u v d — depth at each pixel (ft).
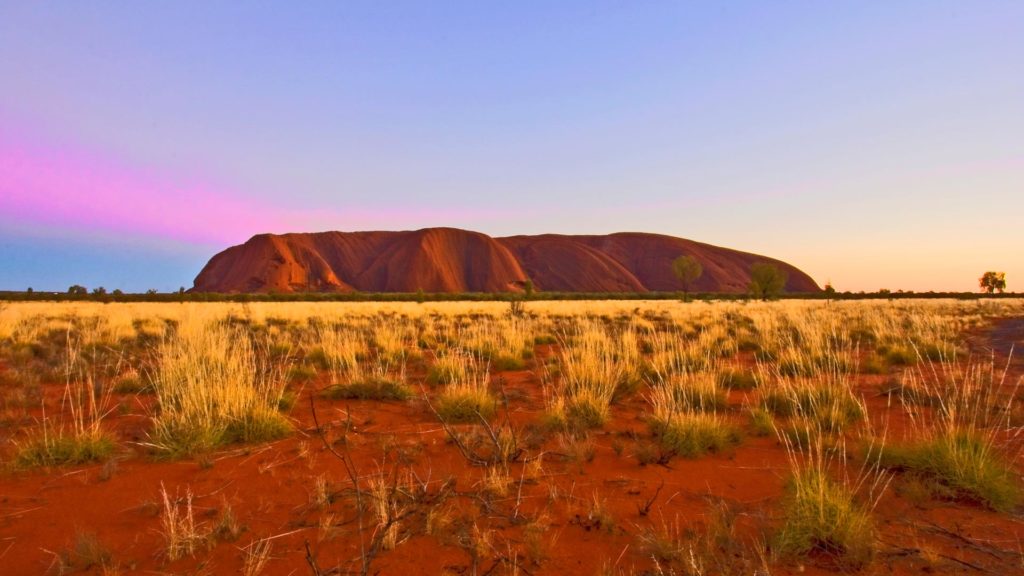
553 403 20.61
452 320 72.69
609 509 12.09
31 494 13.10
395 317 71.51
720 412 21.68
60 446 15.48
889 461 14.89
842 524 10.43
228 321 60.23
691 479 14.14
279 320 70.95
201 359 24.50
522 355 39.14
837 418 18.85
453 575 9.32
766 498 12.77
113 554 10.09
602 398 21.04
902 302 152.87
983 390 23.98
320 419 20.24
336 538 10.62
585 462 15.43
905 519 11.57
